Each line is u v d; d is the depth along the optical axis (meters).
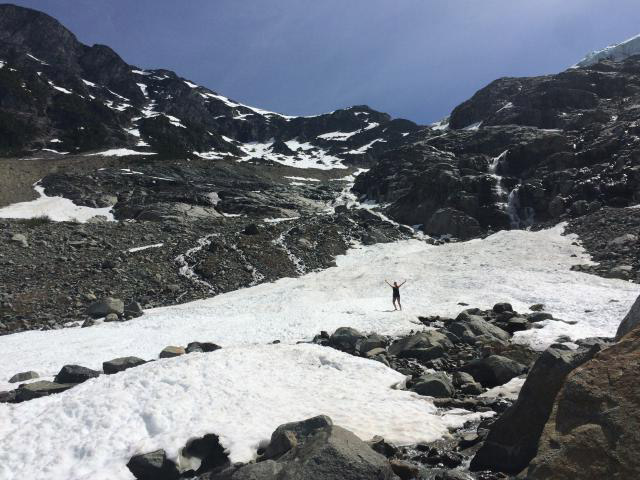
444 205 63.38
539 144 64.94
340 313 25.98
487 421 10.70
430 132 119.06
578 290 28.03
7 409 11.63
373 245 55.84
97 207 66.50
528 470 6.37
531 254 38.47
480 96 110.94
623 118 65.56
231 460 8.96
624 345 6.99
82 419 10.66
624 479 5.59
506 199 59.41
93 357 19.06
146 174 83.06
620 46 121.12
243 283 40.56
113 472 8.95
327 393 12.66
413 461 8.98
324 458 7.36
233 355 14.88
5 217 56.78
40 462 9.29
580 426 6.36
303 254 50.28
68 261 40.50
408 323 22.77
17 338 23.28
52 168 79.69
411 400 12.21
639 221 39.66
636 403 6.15
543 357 8.77
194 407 11.23
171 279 40.00
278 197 82.25
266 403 11.68
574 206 48.25
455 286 32.19
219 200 75.62
